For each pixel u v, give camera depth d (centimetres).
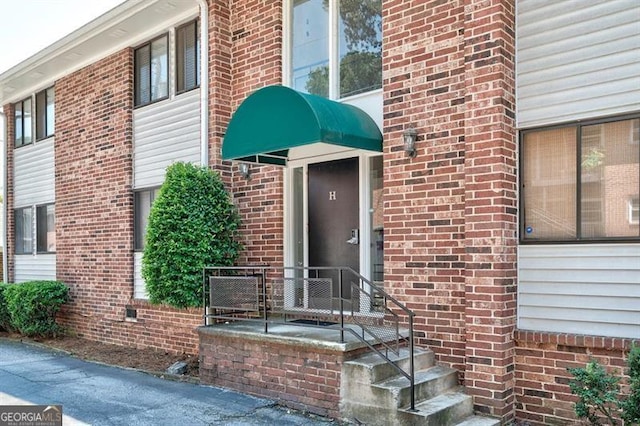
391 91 654
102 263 1051
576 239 532
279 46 809
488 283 541
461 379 582
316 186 784
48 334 1100
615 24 514
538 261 550
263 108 652
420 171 623
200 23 868
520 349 548
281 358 607
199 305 753
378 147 670
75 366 830
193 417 561
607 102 516
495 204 542
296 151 783
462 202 589
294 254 799
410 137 626
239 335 647
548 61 551
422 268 618
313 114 600
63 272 1156
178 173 782
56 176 1193
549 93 550
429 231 613
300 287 718
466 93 568
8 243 1381
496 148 544
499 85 545
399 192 641
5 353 955
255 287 655
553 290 539
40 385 702
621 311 502
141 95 1013
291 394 595
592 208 528
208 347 693
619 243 507
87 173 1102
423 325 613
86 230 1096
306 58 800
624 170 512
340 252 751
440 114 611
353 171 745
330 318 642
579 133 535
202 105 845
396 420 503
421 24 632
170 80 945
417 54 634
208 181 787
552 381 529
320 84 780
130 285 986
